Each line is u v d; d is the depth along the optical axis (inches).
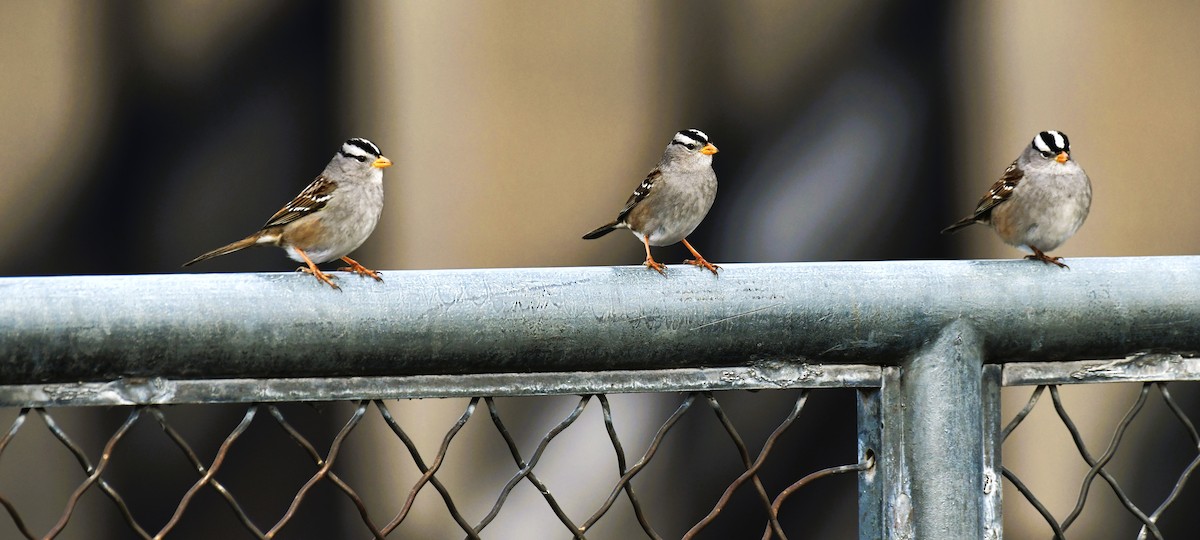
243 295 102.3
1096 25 440.5
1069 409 430.6
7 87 415.5
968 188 443.5
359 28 431.5
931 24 440.5
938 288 113.7
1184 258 119.2
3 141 416.2
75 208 424.2
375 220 282.5
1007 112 442.6
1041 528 430.6
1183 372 120.6
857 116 442.0
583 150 434.0
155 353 100.7
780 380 114.2
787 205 441.1
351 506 424.8
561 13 431.8
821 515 429.4
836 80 441.4
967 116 442.6
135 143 426.9
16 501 410.9
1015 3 440.8
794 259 440.8
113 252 427.5
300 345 103.0
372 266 430.0
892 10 439.2
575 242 435.2
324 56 433.7
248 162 434.0
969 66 442.0
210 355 101.7
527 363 108.0
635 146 434.9
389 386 107.8
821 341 112.1
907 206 441.7
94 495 417.4
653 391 112.1
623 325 108.2
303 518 423.5
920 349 114.6
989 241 444.5
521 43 431.2
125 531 422.3
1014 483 119.9
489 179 432.5
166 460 420.8
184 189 431.5
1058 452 429.7
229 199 434.0
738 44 438.0
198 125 431.2
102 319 99.4
